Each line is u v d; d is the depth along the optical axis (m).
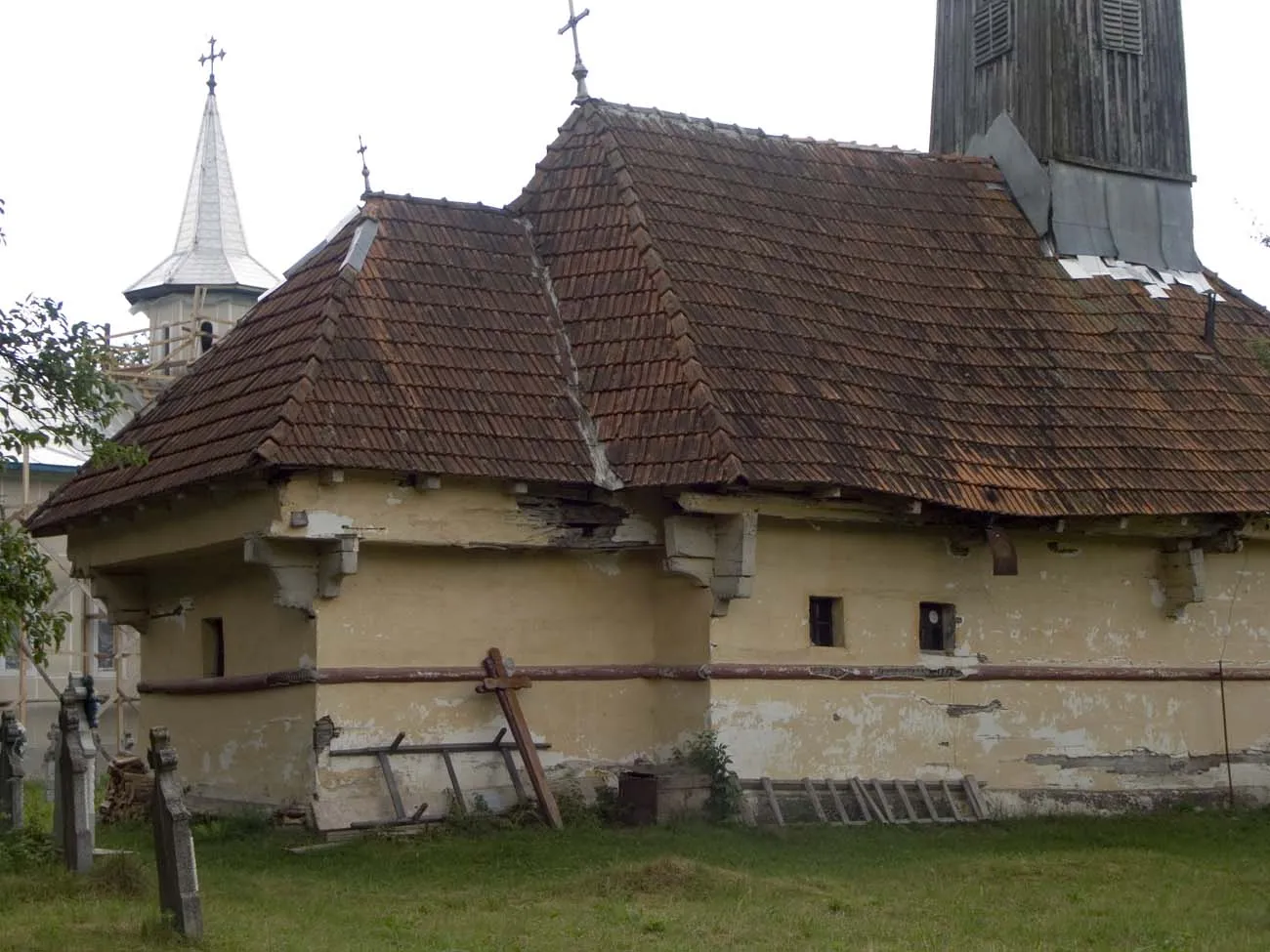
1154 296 27.45
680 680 21.81
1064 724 23.97
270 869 18.55
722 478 20.16
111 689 42.00
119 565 23.53
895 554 22.98
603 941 14.55
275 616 21.47
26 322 18.77
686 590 21.84
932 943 14.73
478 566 21.44
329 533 19.91
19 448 19.02
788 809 21.69
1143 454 23.95
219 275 49.22
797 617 22.16
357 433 20.02
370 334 21.31
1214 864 20.09
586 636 21.98
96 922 14.80
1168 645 24.86
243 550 20.92
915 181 27.67
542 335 22.45
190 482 20.34
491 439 20.75
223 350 23.48
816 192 26.17
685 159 25.16
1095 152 28.48
